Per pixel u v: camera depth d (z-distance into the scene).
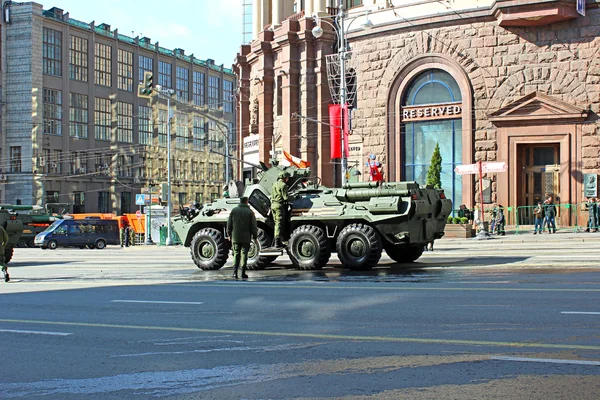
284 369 7.09
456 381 6.39
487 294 11.55
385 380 6.52
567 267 15.97
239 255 16.31
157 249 41.19
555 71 34.66
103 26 86.19
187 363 7.54
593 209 30.53
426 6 37.72
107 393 6.47
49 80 78.00
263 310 10.91
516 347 7.60
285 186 18.11
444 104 37.31
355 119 40.44
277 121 45.34
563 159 34.28
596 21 33.78
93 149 83.12
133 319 10.59
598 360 6.94
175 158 94.12
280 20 47.53
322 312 10.44
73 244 47.97
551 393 5.94
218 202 19.69
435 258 20.75
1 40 75.94
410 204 17.03
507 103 35.53
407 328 8.90
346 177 35.25
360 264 17.00
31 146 75.62
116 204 85.00
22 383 6.95
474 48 36.38
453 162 37.28
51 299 13.38
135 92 89.12
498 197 35.72
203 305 11.73
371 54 39.75
